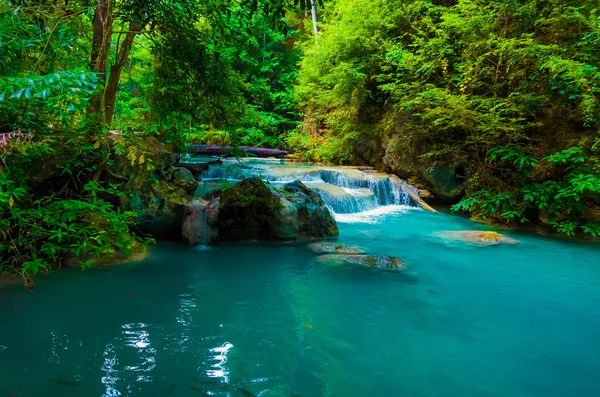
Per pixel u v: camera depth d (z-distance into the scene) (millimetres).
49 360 2281
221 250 5148
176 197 5348
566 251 5574
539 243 6031
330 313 3248
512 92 7688
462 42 8258
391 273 4418
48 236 3826
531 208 7098
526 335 2916
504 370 2385
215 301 3416
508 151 7426
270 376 2215
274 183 8680
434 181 8977
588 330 3021
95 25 4230
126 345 2523
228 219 5508
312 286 3900
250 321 3021
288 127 18188
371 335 2844
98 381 2066
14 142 2904
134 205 4953
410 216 8000
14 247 3479
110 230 3918
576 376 2328
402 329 2969
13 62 3164
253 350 2539
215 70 4465
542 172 7266
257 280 4023
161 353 2434
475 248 5668
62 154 4246
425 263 4891
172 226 5363
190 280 3949
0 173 3068
